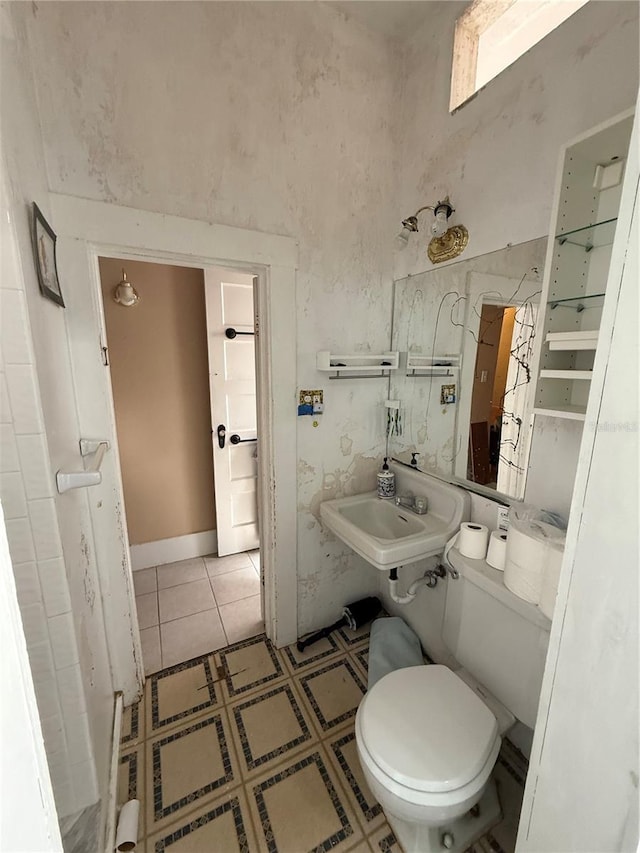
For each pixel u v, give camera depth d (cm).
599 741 50
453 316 152
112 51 114
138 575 246
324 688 162
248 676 168
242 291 239
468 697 113
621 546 46
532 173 118
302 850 108
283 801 120
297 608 188
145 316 229
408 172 167
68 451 107
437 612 170
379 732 102
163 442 247
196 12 123
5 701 33
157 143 124
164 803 119
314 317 165
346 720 147
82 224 119
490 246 134
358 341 179
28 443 79
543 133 113
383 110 163
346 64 151
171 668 173
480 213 137
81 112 114
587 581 50
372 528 184
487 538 131
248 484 268
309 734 142
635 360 43
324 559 192
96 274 129
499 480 138
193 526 266
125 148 121
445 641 143
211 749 136
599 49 98
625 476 45
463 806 90
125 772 129
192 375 248
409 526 167
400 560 138
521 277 123
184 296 237
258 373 170
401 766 94
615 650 47
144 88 120
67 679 92
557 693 56
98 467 97
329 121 152
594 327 104
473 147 137
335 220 161
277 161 144
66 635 90
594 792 51
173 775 128
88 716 98
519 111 120
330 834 112
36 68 106
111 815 112
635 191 43
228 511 263
